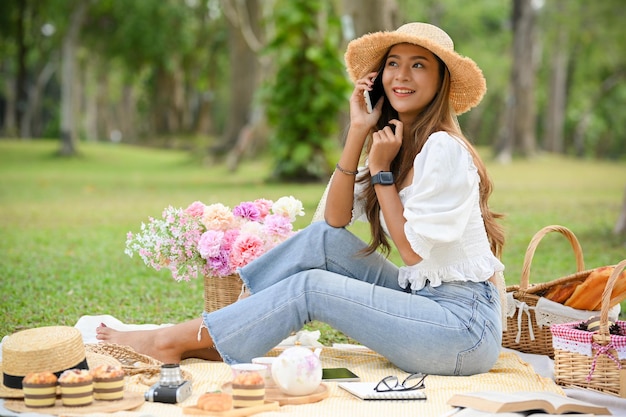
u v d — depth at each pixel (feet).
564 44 146.72
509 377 15.26
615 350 14.90
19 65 151.23
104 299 25.57
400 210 14.84
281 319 14.90
